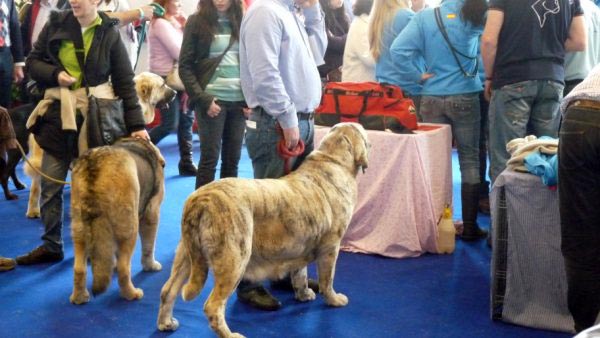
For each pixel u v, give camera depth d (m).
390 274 3.48
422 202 3.68
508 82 3.53
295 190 2.72
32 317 2.88
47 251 3.54
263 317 2.92
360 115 3.77
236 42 3.87
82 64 3.28
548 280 2.80
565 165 2.30
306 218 2.71
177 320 2.85
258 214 2.58
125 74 3.39
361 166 3.06
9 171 4.84
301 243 2.73
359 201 3.77
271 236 2.63
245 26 2.72
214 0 3.86
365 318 2.92
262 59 2.66
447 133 3.96
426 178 3.69
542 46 3.49
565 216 2.34
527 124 3.71
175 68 5.45
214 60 3.80
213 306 2.49
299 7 3.14
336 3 5.51
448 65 3.90
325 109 3.86
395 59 4.07
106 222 2.86
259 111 2.84
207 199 2.47
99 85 3.33
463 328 2.84
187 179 5.68
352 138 3.00
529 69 3.48
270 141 2.86
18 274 3.39
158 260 3.67
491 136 3.67
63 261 3.60
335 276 3.44
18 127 4.66
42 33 3.34
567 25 3.57
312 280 3.30
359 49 4.55
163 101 3.96
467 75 3.87
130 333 2.74
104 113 3.24
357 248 3.80
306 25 3.20
